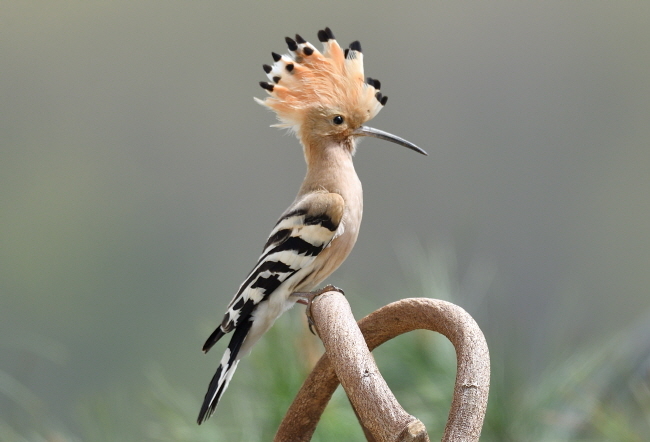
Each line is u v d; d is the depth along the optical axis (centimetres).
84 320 1523
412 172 1731
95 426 546
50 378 858
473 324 309
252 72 1759
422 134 1769
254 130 1739
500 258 1695
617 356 566
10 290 1535
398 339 543
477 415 280
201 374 736
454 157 1756
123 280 1603
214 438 525
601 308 1595
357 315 586
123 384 952
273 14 1766
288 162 1728
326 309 348
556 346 557
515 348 546
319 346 537
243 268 1673
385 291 661
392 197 1714
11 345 602
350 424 513
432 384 525
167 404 548
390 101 1770
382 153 1730
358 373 304
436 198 1733
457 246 753
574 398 526
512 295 1658
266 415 520
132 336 1507
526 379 539
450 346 539
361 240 1648
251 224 1708
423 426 275
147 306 1580
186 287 1630
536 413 511
